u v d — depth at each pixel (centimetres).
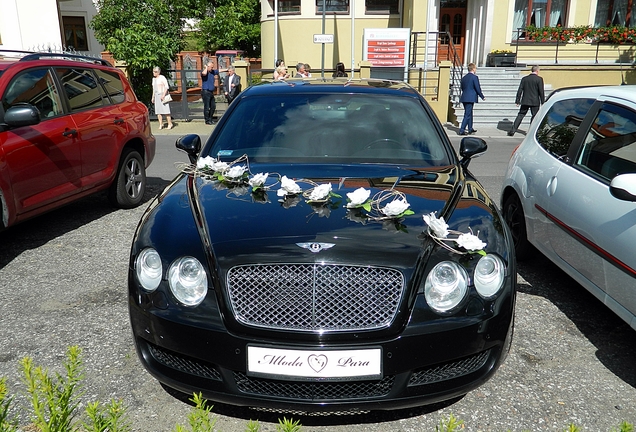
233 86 1752
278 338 250
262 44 2362
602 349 361
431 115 418
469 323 258
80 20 2897
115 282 461
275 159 375
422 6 1902
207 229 280
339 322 250
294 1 2181
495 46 1922
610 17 1942
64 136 556
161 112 1554
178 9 1823
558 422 285
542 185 445
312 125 401
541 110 506
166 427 278
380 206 301
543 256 534
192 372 266
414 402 258
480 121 1647
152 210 316
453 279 260
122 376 322
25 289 445
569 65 1838
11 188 490
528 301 433
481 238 278
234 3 3603
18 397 298
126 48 1673
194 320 257
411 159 376
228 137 400
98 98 644
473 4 2020
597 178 376
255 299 254
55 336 368
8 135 493
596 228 359
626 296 330
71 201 581
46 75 568
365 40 1767
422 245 266
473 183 356
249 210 297
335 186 328
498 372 330
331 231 272
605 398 307
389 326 250
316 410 253
